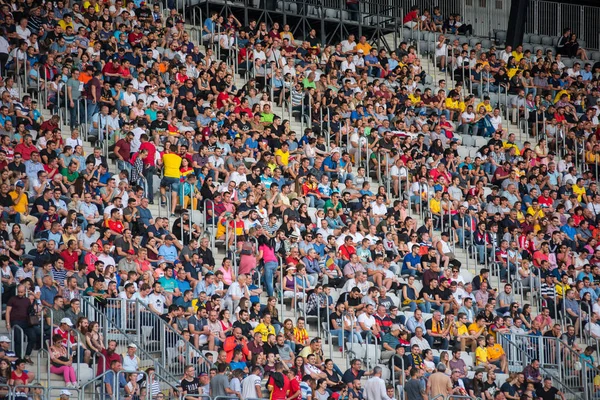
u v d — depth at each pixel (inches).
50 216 3408.0
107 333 3097.9
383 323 3631.9
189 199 3853.3
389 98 4886.8
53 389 2869.1
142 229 3553.2
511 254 4325.8
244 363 3198.8
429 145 4731.8
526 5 5969.5
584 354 3882.9
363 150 4557.1
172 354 3154.5
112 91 4156.0
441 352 3518.7
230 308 3430.1
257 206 3909.9
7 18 4205.2
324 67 5036.9
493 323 3858.3
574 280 4345.5
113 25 4552.2
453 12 6127.0
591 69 6008.9
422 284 3932.1
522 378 3555.6
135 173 3821.4
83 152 3769.7
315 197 4128.9
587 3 6702.8
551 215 4584.2
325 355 3523.6
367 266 3831.2
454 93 5123.0
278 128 4397.1
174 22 4763.8
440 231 4340.6
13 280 3093.0
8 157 3607.3
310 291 3666.3
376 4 5565.9
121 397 2866.6
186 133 4050.2
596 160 5137.8
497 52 5861.2
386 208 4190.5
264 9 5241.1
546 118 5403.5
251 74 4827.8
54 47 4227.4
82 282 3243.1
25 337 2960.1
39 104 4052.7
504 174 4690.0
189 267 3489.2
